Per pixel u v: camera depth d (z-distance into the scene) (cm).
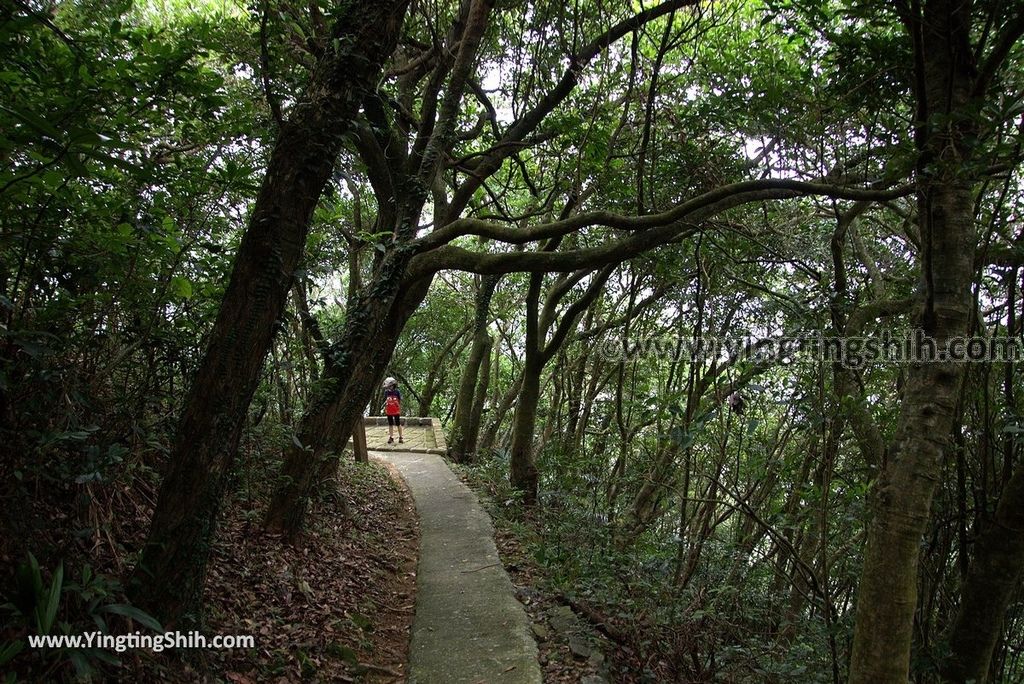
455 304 2234
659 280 1044
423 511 950
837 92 546
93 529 359
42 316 324
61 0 435
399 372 2447
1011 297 427
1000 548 393
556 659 480
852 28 514
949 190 325
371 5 371
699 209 657
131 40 344
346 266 1256
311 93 359
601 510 839
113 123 355
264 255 344
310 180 352
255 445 619
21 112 234
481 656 479
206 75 387
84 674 247
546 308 1123
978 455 459
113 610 259
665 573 622
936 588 435
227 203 470
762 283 793
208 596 451
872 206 695
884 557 311
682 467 763
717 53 866
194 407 341
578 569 670
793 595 693
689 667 504
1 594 292
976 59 346
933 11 331
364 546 736
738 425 582
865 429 485
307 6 609
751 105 779
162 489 342
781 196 628
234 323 343
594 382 1346
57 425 333
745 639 552
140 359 424
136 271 385
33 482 351
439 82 742
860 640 313
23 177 257
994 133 350
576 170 877
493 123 836
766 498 672
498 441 2225
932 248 330
